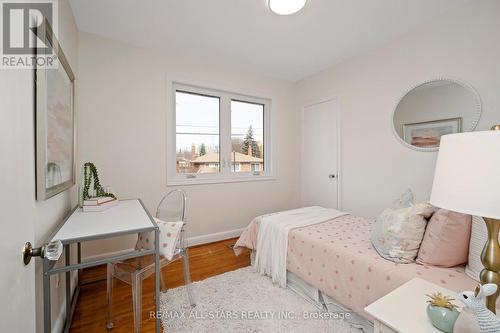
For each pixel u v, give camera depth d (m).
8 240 0.55
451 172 0.69
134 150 2.46
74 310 1.59
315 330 1.38
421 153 2.24
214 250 2.68
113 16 2.01
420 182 2.25
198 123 2.96
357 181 2.83
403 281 1.14
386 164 2.53
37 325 1.04
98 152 2.27
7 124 0.56
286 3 1.85
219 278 1.99
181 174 2.82
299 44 2.53
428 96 2.18
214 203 2.99
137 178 2.48
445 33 2.05
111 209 1.70
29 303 0.67
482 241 1.07
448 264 1.21
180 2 1.85
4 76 0.55
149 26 2.16
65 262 1.46
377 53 2.59
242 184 3.22
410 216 1.34
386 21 2.13
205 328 1.40
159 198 2.60
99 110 2.28
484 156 0.62
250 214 3.30
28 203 0.69
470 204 0.63
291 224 2.01
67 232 1.14
